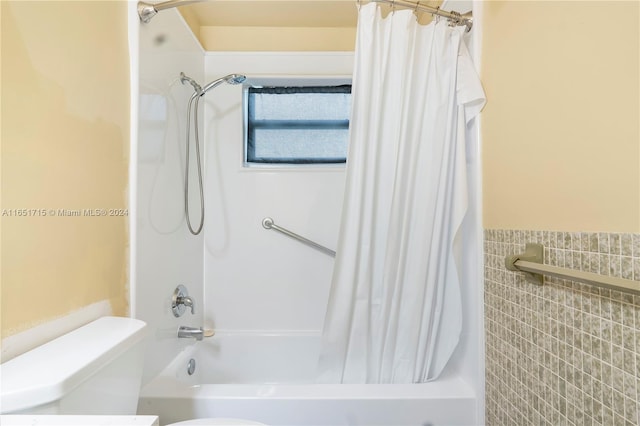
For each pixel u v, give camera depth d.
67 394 0.58
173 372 1.26
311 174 1.84
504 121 0.97
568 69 0.72
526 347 0.87
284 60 1.85
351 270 1.18
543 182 0.80
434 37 1.16
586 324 0.67
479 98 1.08
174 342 1.40
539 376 0.81
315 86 1.90
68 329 0.80
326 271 1.83
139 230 1.10
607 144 0.62
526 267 0.78
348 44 1.88
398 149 1.15
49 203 0.74
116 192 1.00
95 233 0.90
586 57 0.67
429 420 1.06
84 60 0.86
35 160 0.70
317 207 1.84
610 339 0.62
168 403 1.05
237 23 1.84
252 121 1.89
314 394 1.06
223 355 1.72
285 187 1.84
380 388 1.11
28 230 0.68
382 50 1.17
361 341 1.19
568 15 0.71
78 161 0.84
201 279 1.79
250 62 1.84
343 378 1.19
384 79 1.17
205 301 1.83
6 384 0.55
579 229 0.69
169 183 1.36
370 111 1.19
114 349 0.72
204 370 1.68
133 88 1.08
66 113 0.79
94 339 0.75
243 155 1.86
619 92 0.60
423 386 1.14
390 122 1.20
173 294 1.40
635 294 0.51
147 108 1.16
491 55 1.05
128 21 1.08
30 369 0.60
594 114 0.65
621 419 0.59
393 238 1.16
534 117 0.83
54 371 0.60
